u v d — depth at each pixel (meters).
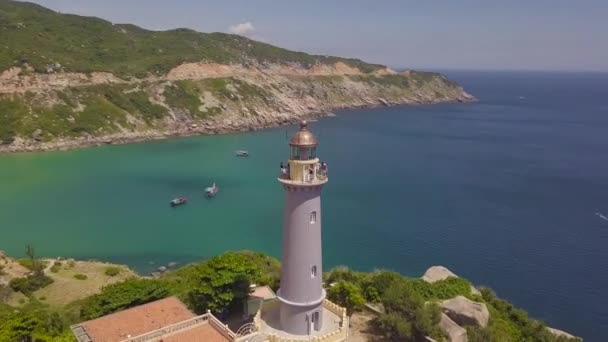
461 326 46.38
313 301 32.84
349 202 113.31
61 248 84.81
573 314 64.50
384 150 184.62
